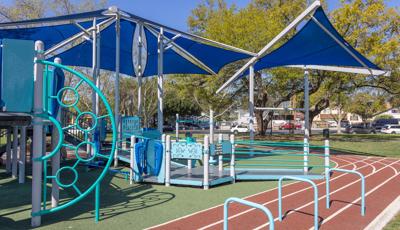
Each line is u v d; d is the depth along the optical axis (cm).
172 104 5338
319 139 2856
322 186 901
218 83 2530
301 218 612
